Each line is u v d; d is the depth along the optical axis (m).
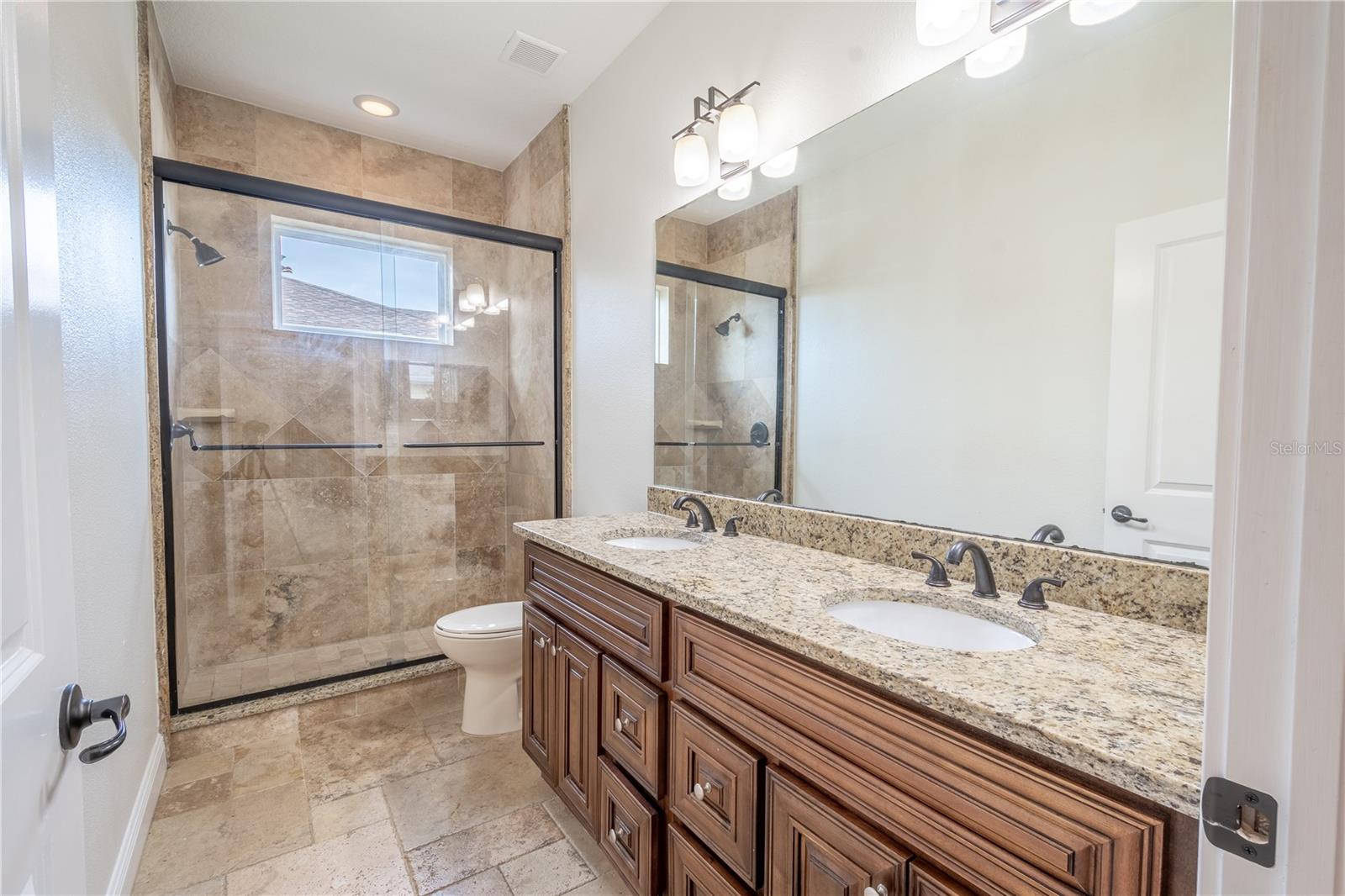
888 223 1.44
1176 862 0.54
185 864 1.54
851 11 1.49
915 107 1.37
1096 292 1.09
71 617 0.68
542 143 2.93
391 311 3.01
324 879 1.49
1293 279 0.36
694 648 1.14
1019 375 1.20
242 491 2.65
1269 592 0.38
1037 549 1.14
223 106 2.63
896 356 1.44
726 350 1.93
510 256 3.28
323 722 2.34
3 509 0.53
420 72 2.46
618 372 2.44
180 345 2.38
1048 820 0.62
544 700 1.79
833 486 1.60
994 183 1.24
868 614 1.16
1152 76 1.01
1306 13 0.35
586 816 1.54
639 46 2.23
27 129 0.60
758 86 1.74
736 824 1.03
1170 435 0.99
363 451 2.96
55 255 0.67
